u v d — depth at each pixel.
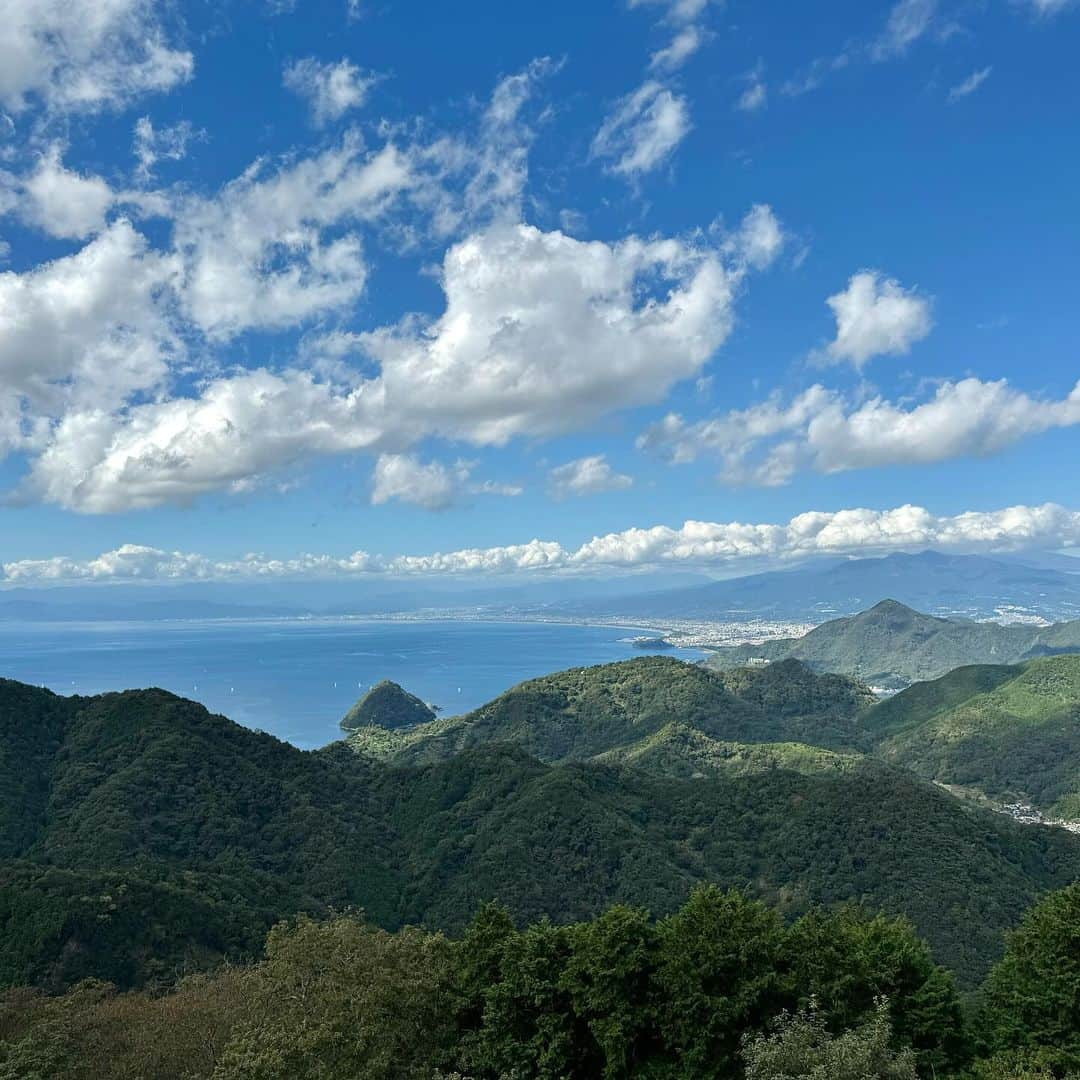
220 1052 31.61
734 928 36.59
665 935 37.81
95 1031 34.25
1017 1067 35.00
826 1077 23.47
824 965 36.91
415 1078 30.48
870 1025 27.58
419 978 33.81
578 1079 35.66
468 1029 36.53
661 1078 34.53
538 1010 35.84
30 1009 36.44
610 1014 34.84
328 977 31.92
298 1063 27.91
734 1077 33.94
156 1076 31.25
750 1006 34.84
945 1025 37.00
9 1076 29.77
